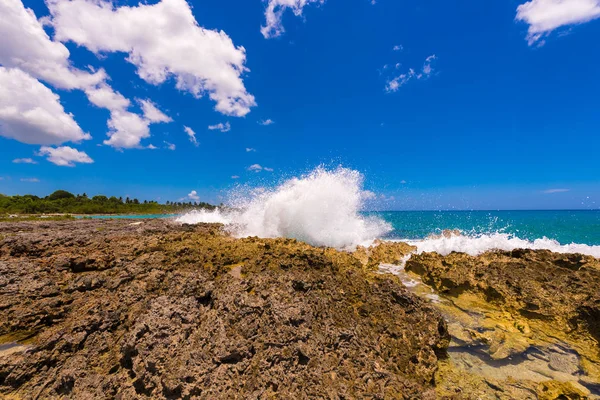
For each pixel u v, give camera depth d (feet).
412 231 66.69
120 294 21.62
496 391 16.84
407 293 23.11
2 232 46.83
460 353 20.29
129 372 15.98
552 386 17.17
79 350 17.54
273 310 18.42
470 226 90.02
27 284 22.08
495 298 26.89
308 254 28.58
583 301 23.22
